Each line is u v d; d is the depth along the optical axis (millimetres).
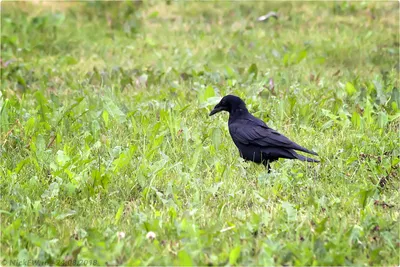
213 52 19875
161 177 10641
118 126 13180
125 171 10945
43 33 22203
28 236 8367
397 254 8203
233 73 16500
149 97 14977
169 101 14617
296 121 13375
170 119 12352
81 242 8391
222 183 10273
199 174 11016
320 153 11844
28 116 13430
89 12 24641
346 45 20234
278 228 8844
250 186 10648
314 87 15555
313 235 8344
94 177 10219
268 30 22672
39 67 18609
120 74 17141
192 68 18109
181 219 9109
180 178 10531
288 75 16500
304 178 10844
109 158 11641
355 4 24906
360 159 11570
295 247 8086
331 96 14719
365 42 20688
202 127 13156
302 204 9914
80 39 21734
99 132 12688
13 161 11492
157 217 9180
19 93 16141
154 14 24125
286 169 11023
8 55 19547
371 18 23578
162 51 20297
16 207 9344
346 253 8070
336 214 9211
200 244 8273
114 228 8992
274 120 13703
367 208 9383
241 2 25750
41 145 11422
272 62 18656
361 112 13891
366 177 10844
